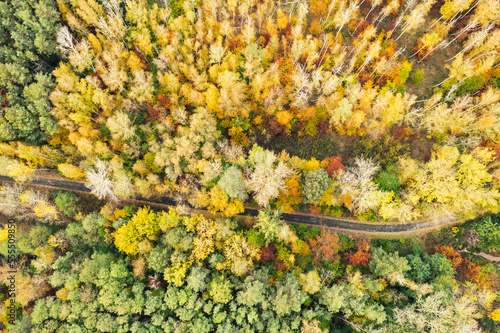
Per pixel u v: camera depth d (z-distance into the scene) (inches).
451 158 2114.9
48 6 2158.0
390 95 2222.0
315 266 2038.6
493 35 2151.8
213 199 2054.6
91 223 2096.5
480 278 2070.6
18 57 2155.5
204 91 2308.1
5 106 2100.1
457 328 1754.4
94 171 2021.4
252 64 2223.2
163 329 1803.6
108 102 2247.8
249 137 2442.2
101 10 2293.3
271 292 1857.8
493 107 2164.1
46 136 2240.4
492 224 2165.4
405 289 2026.3
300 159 2343.8
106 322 1781.5
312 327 1712.6
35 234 2069.4
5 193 2112.5
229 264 1939.0
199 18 2287.2
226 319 1811.0
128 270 1980.8
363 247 2085.4
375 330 1740.9
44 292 1996.8
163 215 2020.2
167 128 2282.2
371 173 2149.4
